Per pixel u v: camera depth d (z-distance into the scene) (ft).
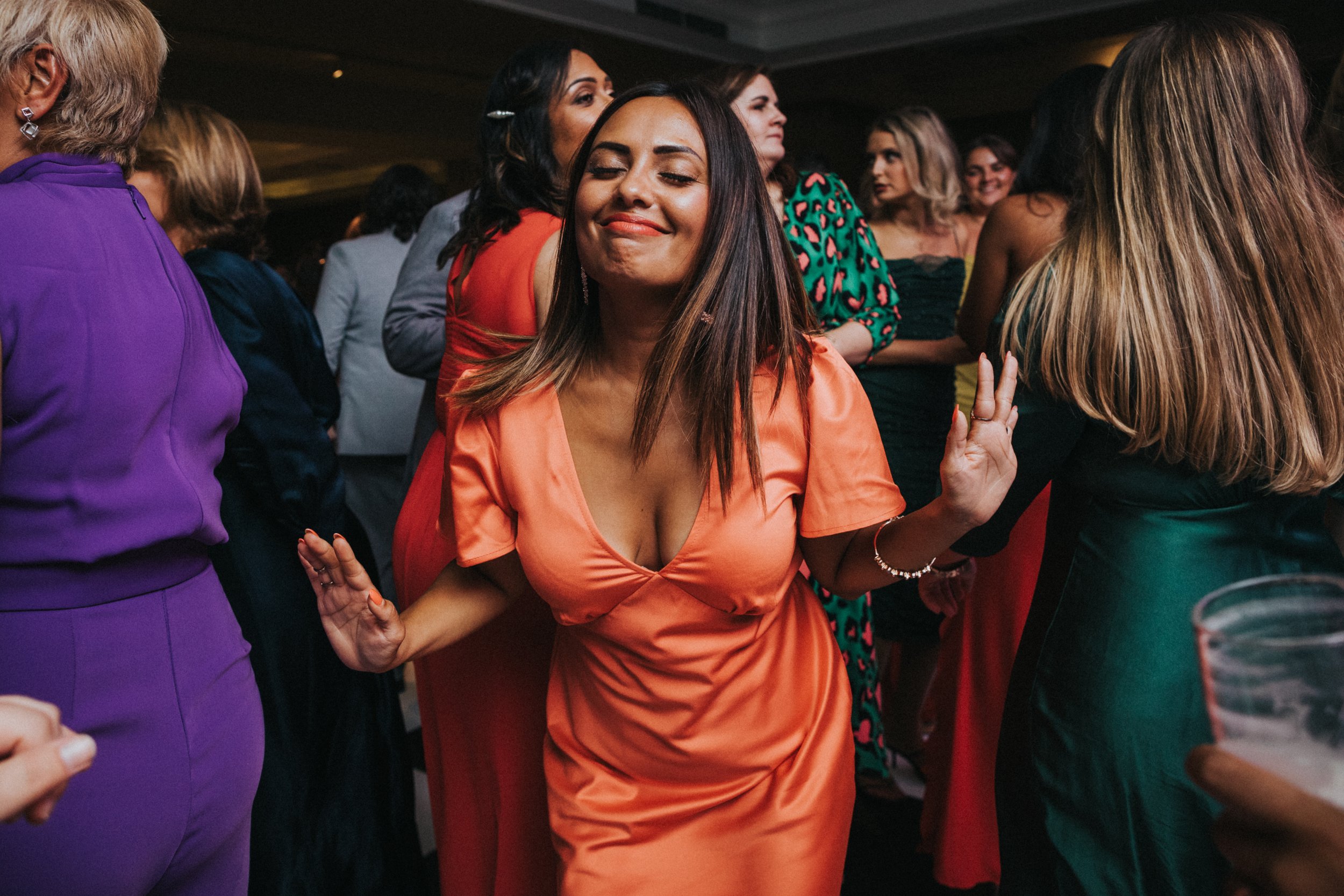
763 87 7.82
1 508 3.44
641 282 3.90
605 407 4.18
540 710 5.34
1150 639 4.04
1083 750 4.16
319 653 6.08
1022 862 4.48
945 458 3.67
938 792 7.32
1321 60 28.37
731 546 3.97
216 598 4.17
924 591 5.71
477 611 4.62
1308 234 3.92
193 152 5.96
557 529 4.10
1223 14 4.19
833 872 4.35
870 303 8.05
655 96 4.02
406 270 7.76
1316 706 1.70
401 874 6.40
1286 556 4.10
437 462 5.97
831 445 4.08
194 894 4.09
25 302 3.38
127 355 3.61
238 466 5.77
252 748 4.25
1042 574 4.63
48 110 3.74
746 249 3.98
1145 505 4.15
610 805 4.32
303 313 6.40
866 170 10.41
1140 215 4.05
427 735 5.84
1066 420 4.21
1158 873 4.02
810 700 4.48
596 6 29.68
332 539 6.09
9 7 3.62
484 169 6.00
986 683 6.95
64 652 3.52
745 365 3.97
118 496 3.60
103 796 3.57
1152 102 4.10
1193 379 3.90
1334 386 3.89
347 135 39.70
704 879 4.23
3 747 2.13
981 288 7.49
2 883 3.42
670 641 4.12
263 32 29.30
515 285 5.62
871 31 32.91
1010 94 41.47
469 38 30.48
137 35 3.92
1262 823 1.70
